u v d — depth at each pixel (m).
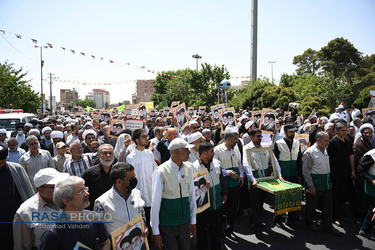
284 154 5.73
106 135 7.93
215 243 4.30
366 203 5.21
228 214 5.07
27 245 2.65
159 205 3.32
